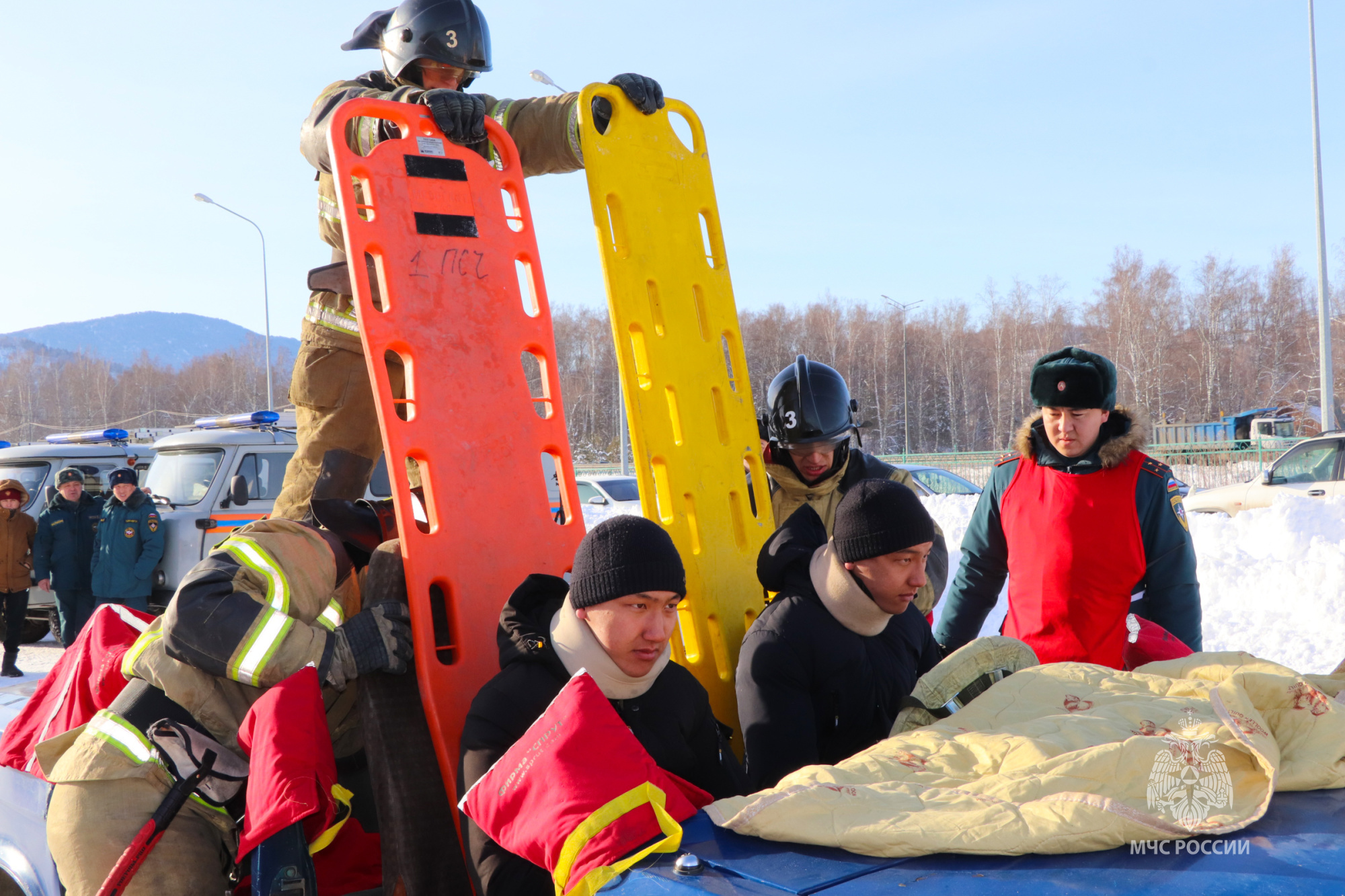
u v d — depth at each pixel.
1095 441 2.92
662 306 2.76
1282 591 8.93
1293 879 1.13
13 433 92.56
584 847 1.43
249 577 2.14
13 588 9.02
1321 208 19.83
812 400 3.05
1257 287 56.84
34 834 2.36
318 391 2.70
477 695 1.88
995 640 2.06
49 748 2.29
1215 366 53.38
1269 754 1.41
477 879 1.67
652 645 1.81
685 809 1.56
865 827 1.32
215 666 2.05
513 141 2.66
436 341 2.32
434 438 2.28
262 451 9.75
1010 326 61.62
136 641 2.34
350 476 2.72
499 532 2.33
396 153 2.35
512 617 1.92
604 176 2.65
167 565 9.34
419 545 2.20
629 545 1.76
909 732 1.77
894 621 2.37
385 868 2.13
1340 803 1.37
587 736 1.54
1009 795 1.38
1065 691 1.80
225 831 2.16
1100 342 58.03
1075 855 1.25
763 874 1.29
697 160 2.96
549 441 2.48
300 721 1.93
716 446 2.84
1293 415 36.69
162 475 9.93
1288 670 1.72
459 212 2.42
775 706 2.13
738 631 2.78
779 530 2.40
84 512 9.40
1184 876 1.16
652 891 1.31
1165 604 2.94
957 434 63.78
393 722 2.18
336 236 2.69
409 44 2.61
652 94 2.78
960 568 3.29
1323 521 10.87
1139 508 2.88
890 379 65.50
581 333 68.19
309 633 2.06
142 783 2.12
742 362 3.00
